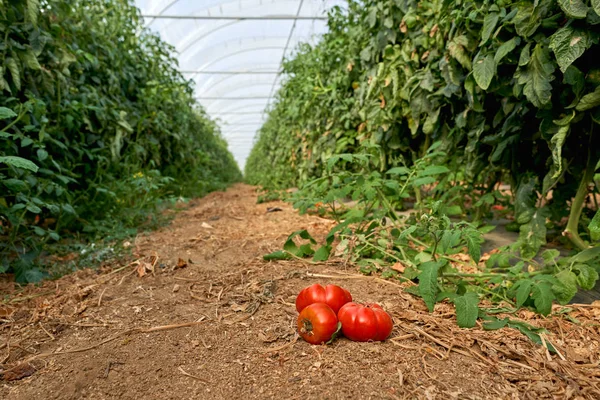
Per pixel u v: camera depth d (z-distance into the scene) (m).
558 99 2.30
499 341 1.65
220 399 1.35
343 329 1.69
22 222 2.92
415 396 1.32
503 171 3.64
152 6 10.57
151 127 6.35
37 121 3.29
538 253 2.96
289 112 8.38
